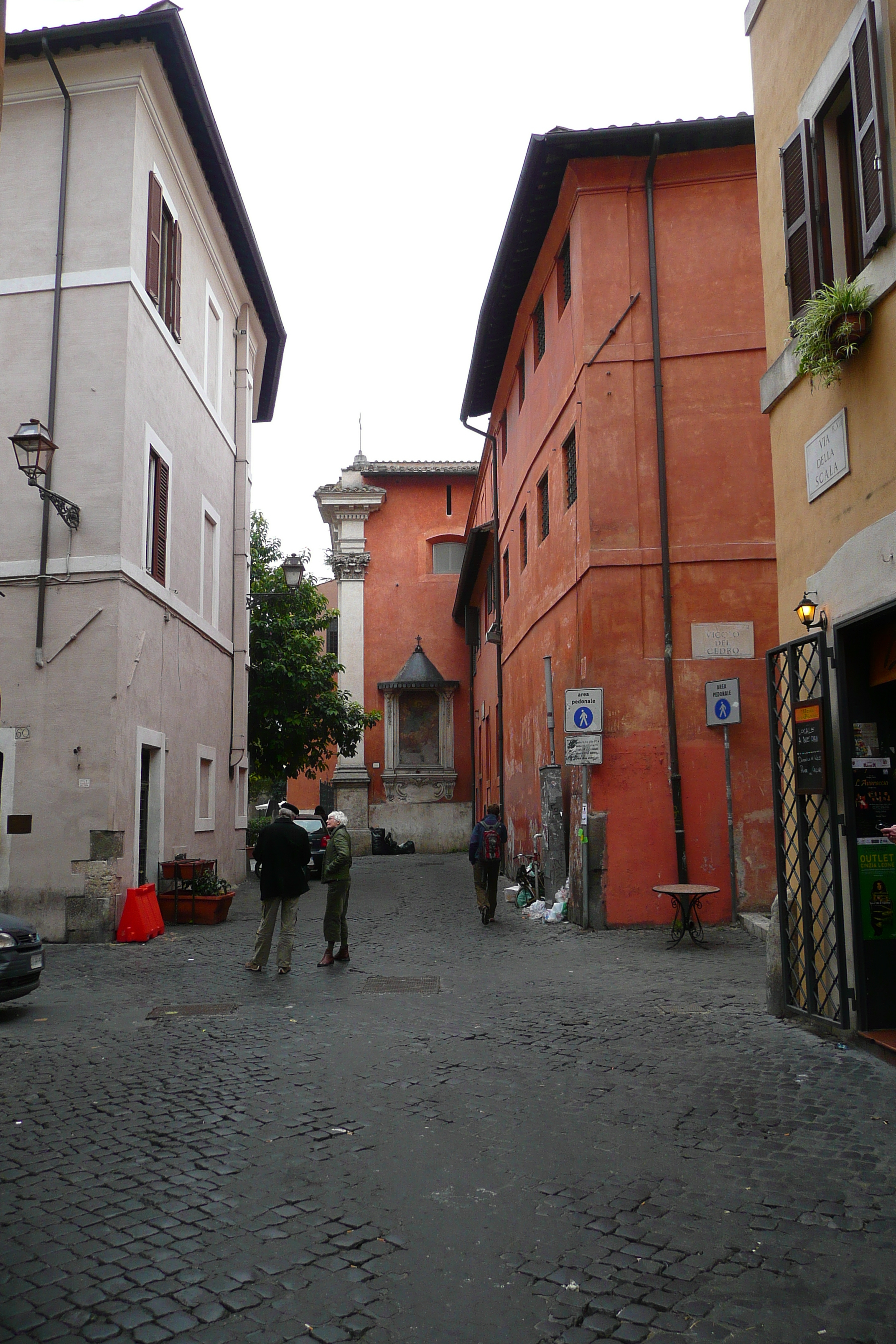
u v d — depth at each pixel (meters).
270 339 23.84
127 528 13.64
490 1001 8.62
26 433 12.20
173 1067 6.62
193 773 17.19
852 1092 5.80
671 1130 5.25
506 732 22.31
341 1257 3.88
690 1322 3.40
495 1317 3.44
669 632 12.97
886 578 6.08
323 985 9.61
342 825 11.03
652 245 13.48
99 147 14.17
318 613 28.02
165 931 13.77
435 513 36.81
